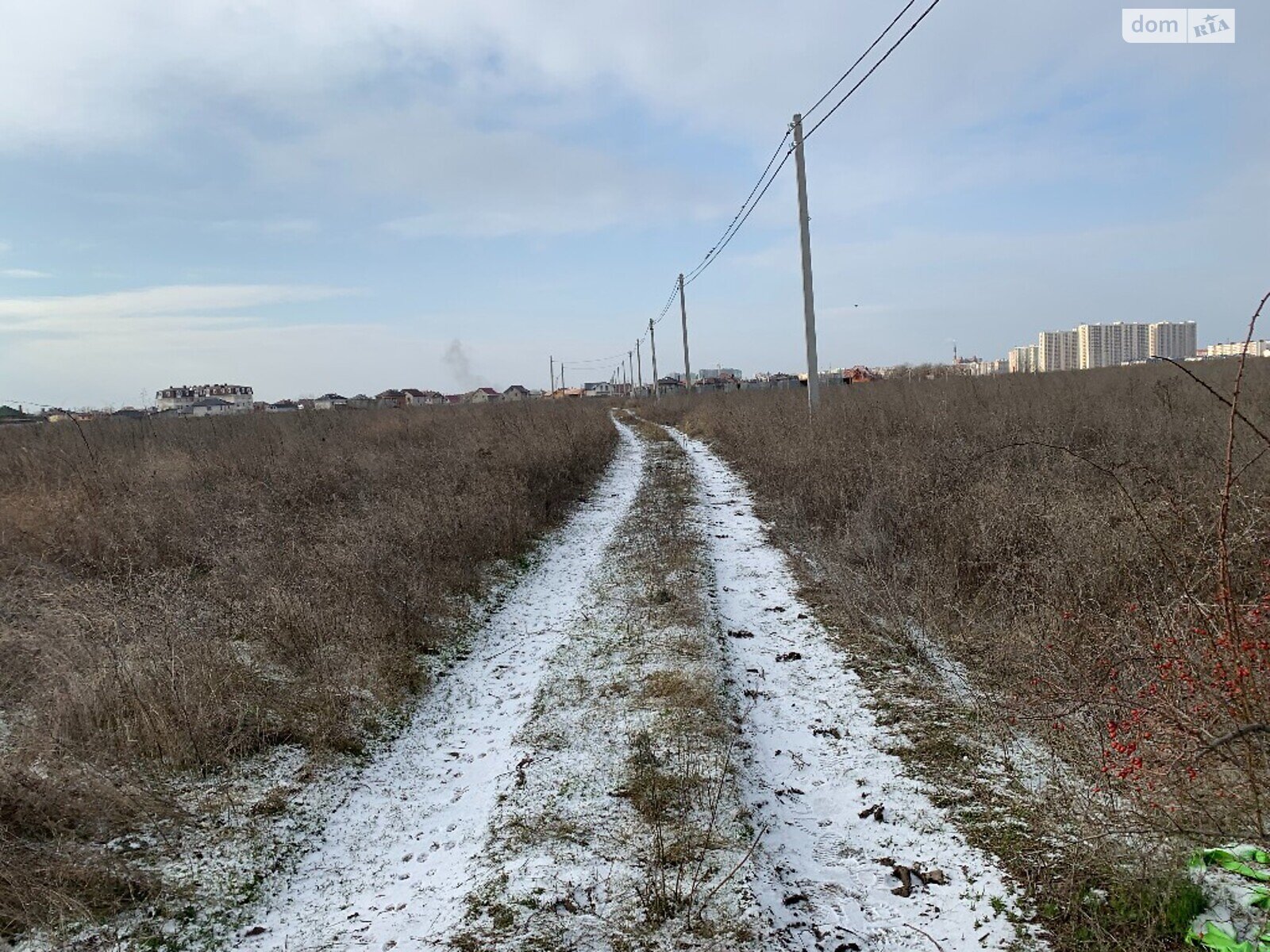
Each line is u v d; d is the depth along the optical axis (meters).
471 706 5.57
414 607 6.72
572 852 3.59
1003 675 4.95
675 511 12.06
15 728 4.35
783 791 4.18
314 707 5.04
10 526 7.93
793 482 10.77
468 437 16.64
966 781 4.08
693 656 5.85
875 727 4.80
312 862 3.78
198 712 4.57
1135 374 20.25
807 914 3.19
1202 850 2.98
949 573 6.36
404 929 3.20
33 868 3.30
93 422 16.59
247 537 7.77
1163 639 3.46
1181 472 7.29
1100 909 2.99
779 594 7.66
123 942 3.12
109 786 3.90
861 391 21.22
